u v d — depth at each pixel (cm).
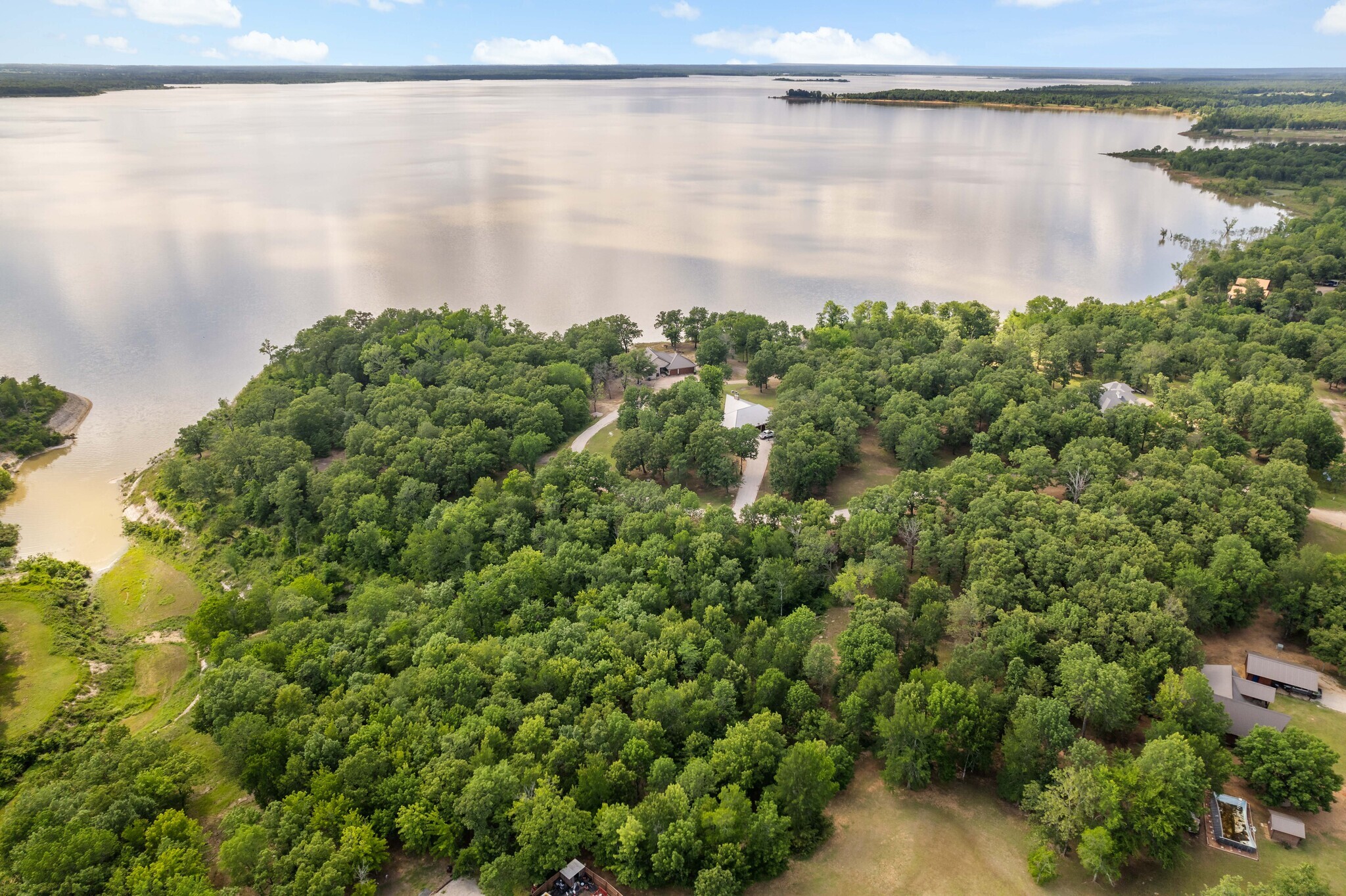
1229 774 8525
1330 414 16550
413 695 9694
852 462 16938
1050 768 8700
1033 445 16088
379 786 8412
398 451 16038
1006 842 8369
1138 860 8125
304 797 8331
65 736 10488
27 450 18212
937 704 9038
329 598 13038
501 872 7606
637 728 9069
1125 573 10950
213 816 8875
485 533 13825
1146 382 19462
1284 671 10300
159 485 16662
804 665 10188
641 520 13512
